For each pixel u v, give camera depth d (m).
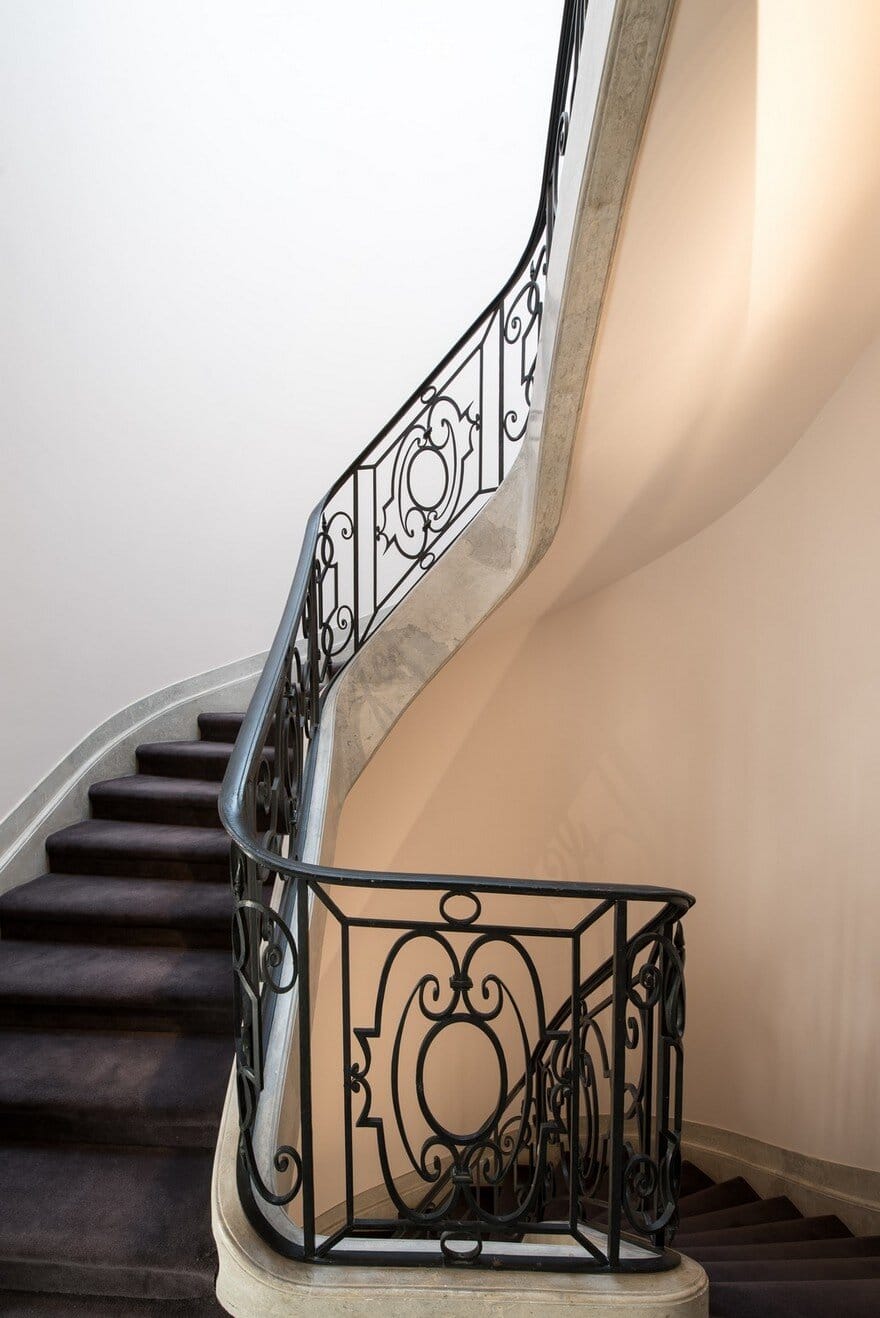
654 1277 1.76
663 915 1.91
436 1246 1.80
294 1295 1.66
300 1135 2.37
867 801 3.88
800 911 4.20
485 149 5.65
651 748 4.76
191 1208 2.04
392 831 4.78
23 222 3.71
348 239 5.47
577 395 2.57
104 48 4.32
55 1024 2.65
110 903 3.00
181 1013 2.62
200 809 3.70
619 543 3.99
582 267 2.11
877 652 3.81
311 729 3.46
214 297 4.97
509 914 4.95
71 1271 1.90
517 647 4.91
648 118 1.72
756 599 4.32
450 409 5.66
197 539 4.91
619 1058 1.78
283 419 5.33
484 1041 4.99
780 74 1.73
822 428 3.97
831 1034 4.07
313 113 5.34
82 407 4.07
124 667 4.38
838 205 2.34
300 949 1.74
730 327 2.54
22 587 3.60
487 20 5.61
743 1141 4.52
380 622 3.92
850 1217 3.96
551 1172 3.03
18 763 3.52
